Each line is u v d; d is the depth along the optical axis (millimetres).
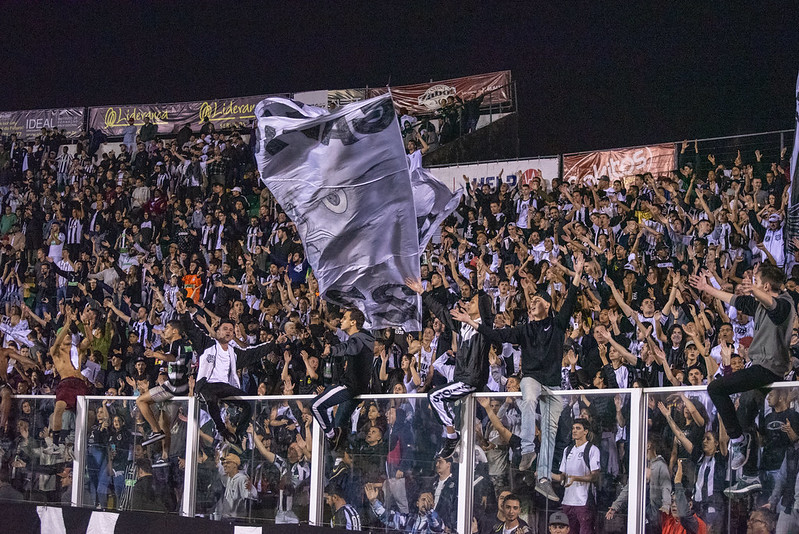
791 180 7746
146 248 15578
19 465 8633
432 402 6074
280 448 6961
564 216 12258
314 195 7008
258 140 7117
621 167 12602
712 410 5070
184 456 7531
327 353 10250
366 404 6566
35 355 12367
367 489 6445
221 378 7469
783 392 4816
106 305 13930
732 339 8523
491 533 5844
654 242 11102
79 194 16750
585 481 5488
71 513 7930
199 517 7301
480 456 5977
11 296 15930
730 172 11367
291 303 12414
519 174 13438
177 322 8000
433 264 12398
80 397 8344
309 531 6523
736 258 10156
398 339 10422
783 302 4871
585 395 5578
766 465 4832
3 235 16984
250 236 14383
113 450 8000
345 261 7020
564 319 5926
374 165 6867
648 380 8648
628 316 9664
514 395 5883
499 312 10609
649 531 5238
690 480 5109
